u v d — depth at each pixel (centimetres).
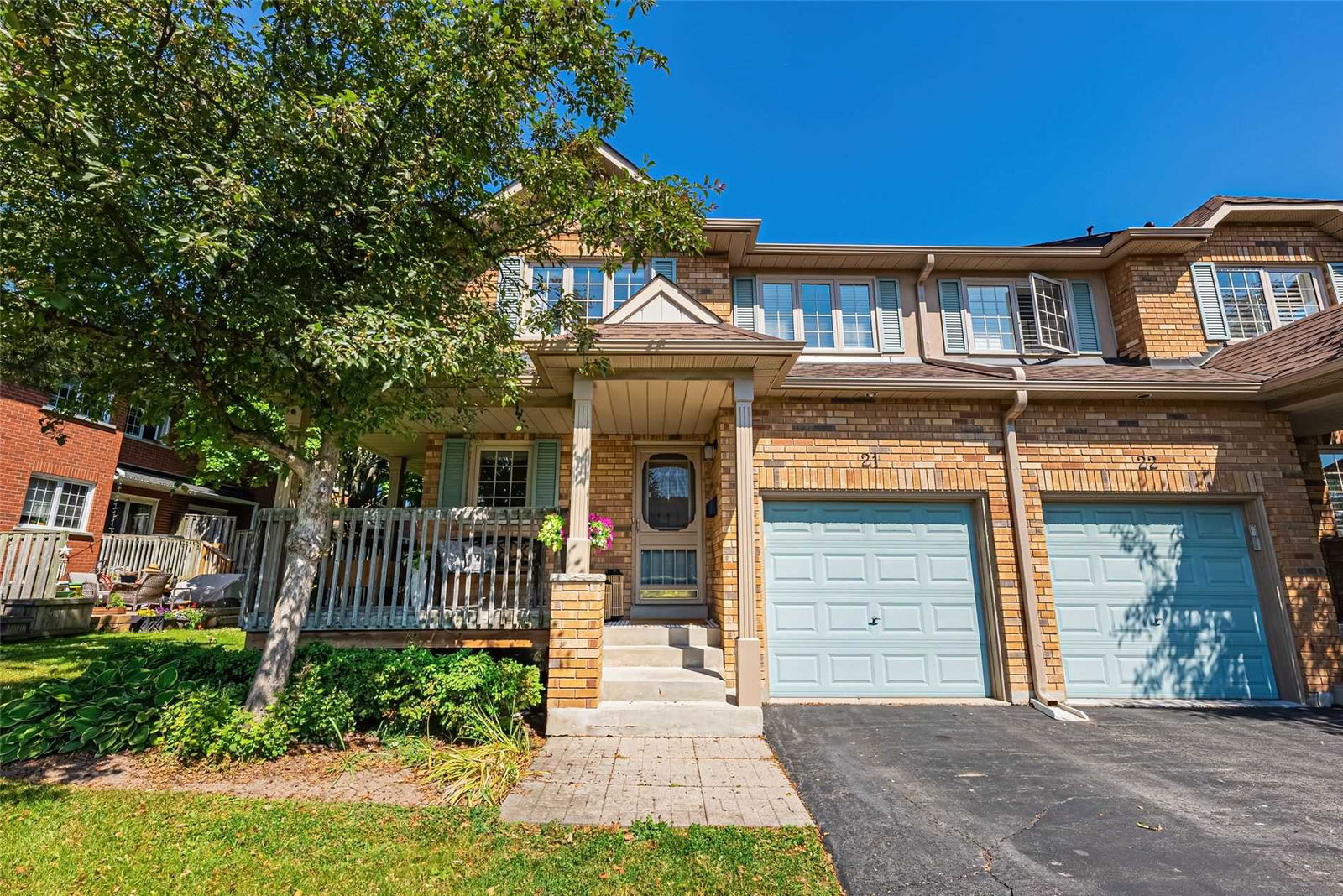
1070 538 781
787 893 317
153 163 432
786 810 419
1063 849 365
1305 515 773
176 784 446
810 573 765
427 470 895
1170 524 791
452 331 530
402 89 506
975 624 760
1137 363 931
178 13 425
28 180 386
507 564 680
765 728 617
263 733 492
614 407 788
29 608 946
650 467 909
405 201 487
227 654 620
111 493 1434
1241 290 978
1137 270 959
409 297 515
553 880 326
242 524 1947
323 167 464
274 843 358
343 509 688
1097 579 771
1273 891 321
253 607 675
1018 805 429
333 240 501
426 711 545
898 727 621
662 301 742
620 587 854
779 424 779
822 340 962
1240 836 383
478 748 517
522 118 546
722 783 470
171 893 308
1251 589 775
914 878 331
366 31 491
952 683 744
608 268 617
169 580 1227
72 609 1002
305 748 519
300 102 452
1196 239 937
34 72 379
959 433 784
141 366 505
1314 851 363
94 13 398
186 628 1148
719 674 680
